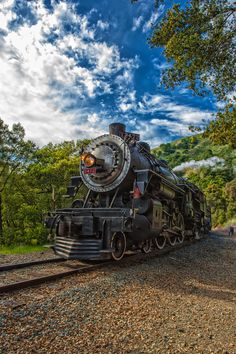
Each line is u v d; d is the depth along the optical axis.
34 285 5.13
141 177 8.15
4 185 18.48
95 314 4.06
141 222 7.96
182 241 13.59
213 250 13.16
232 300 5.50
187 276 7.20
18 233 16.95
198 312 4.62
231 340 3.68
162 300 5.05
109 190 8.52
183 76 6.66
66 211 8.30
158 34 6.71
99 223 7.30
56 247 7.95
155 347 3.33
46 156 19.92
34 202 18.84
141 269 7.02
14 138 18.67
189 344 3.47
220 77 6.70
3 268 6.27
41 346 3.06
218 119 7.05
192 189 15.20
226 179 75.06
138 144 9.87
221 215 57.72
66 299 4.47
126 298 4.90
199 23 6.25
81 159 9.34
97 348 3.17
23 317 3.68
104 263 7.12
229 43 6.33
